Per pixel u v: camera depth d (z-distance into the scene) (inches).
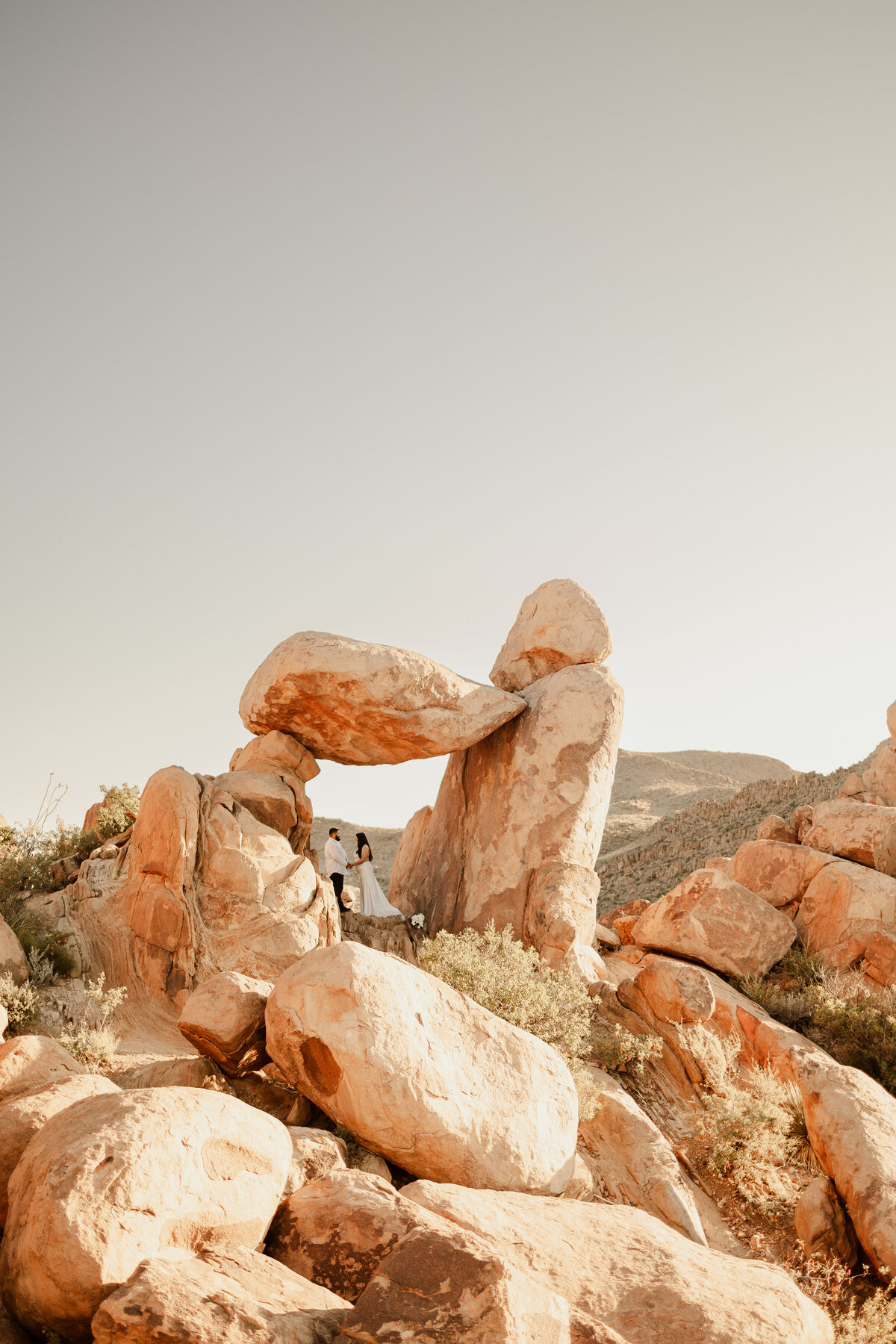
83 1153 197.2
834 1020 481.7
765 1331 234.5
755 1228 353.4
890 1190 332.8
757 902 553.9
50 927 440.5
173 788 461.1
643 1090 427.5
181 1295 176.6
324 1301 201.8
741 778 3855.8
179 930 431.8
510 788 576.7
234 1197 219.8
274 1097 326.0
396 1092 283.4
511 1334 179.0
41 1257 184.2
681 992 450.0
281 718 552.7
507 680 646.5
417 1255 195.0
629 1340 227.9
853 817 612.1
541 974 461.1
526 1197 283.3
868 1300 305.1
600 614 629.0
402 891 658.2
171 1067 324.5
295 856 479.2
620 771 3801.7
